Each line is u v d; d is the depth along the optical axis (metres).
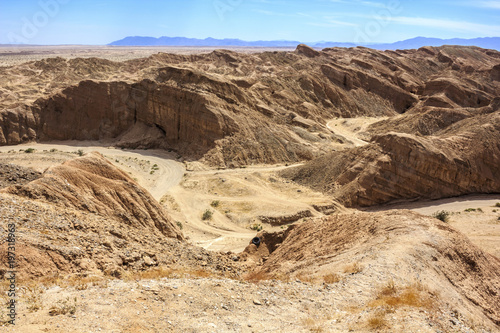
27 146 87.81
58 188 26.23
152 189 64.12
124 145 86.31
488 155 61.97
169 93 85.00
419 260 20.39
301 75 123.69
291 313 14.58
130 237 24.11
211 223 52.75
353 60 144.12
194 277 18.66
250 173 70.25
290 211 54.38
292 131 87.81
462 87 117.69
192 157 78.88
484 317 18.12
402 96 130.25
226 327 12.82
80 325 11.30
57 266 16.81
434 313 14.88
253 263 31.44
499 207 53.88
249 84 110.44
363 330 12.62
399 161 59.06
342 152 67.00
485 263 23.61
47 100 94.69
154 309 13.31
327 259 22.81
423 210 54.38
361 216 29.05
